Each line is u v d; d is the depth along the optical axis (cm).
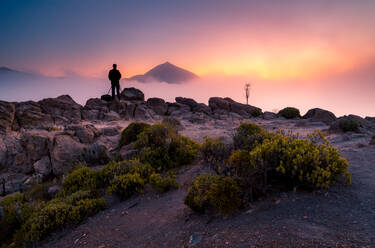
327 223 355
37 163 1298
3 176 1286
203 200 500
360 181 529
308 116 2761
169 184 791
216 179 539
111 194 811
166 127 1201
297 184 503
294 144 540
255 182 506
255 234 356
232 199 456
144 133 1188
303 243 307
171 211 601
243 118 3178
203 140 1521
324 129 1836
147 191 802
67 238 582
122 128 2103
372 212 375
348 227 336
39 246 582
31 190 1093
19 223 750
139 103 3353
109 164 980
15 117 2106
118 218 639
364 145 934
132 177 805
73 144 1353
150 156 1045
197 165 974
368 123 1886
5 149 1435
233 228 396
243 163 517
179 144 1113
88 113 2739
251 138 930
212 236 390
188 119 2922
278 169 487
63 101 2612
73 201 745
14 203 864
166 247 412
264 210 434
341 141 1196
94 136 1555
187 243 397
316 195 456
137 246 453
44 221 627
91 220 655
